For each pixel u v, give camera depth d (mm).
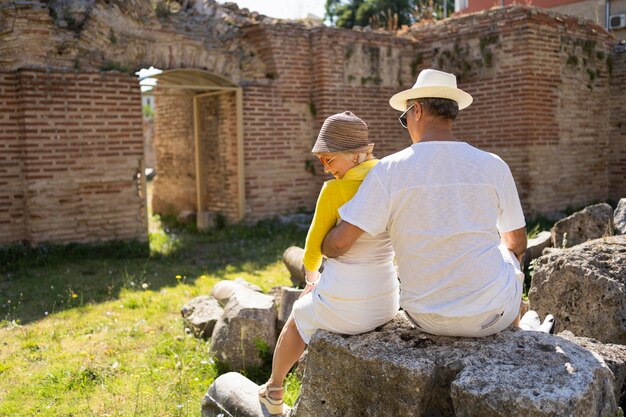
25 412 4059
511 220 2848
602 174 12664
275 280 7586
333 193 2873
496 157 2787
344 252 2816
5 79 8727
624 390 3270
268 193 11594
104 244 9305
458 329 2730
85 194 9250
